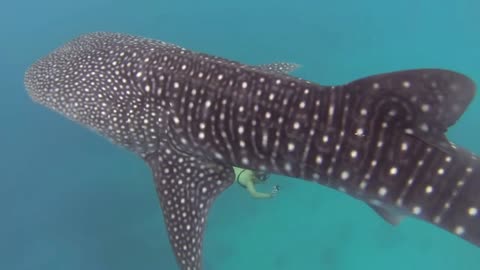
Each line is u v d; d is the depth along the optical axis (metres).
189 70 3.37
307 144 3.01
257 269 6.96
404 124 2.78
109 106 3.65
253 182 5.71
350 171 2.96
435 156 2.75
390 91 2.77
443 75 2.60
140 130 3.58
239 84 3.19
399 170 2.83
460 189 2.71
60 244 7.01
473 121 7.95
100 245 6.99
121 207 7.21
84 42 4.16
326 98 2.98
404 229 7.17
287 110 3.05
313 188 7.54
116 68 3.66
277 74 3.20
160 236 7.05
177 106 3.36
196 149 3.44
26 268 6.88
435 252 7.00
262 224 7.25
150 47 3.69
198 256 3.43
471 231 2.75
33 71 4.12
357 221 7.27
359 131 2.88
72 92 3.80
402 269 6.95
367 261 7.04
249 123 3.14
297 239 7.16
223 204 7.37
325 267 6.99
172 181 3.54
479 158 2.74
